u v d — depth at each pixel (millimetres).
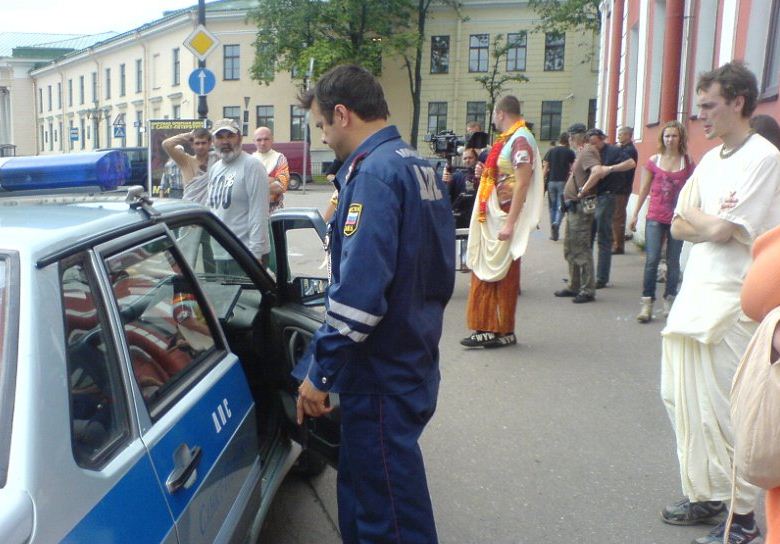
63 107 57812
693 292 3184
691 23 10141
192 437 2162
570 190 7871
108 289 1979
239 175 5230
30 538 1397
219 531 2283
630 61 16438
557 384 5363
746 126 3088
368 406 2518
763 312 1888
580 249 7809
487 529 3461
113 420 1836
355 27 38188
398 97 41156
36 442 1519
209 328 2695
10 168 2723
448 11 40219
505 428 4598
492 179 5938
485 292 6156
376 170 2406
